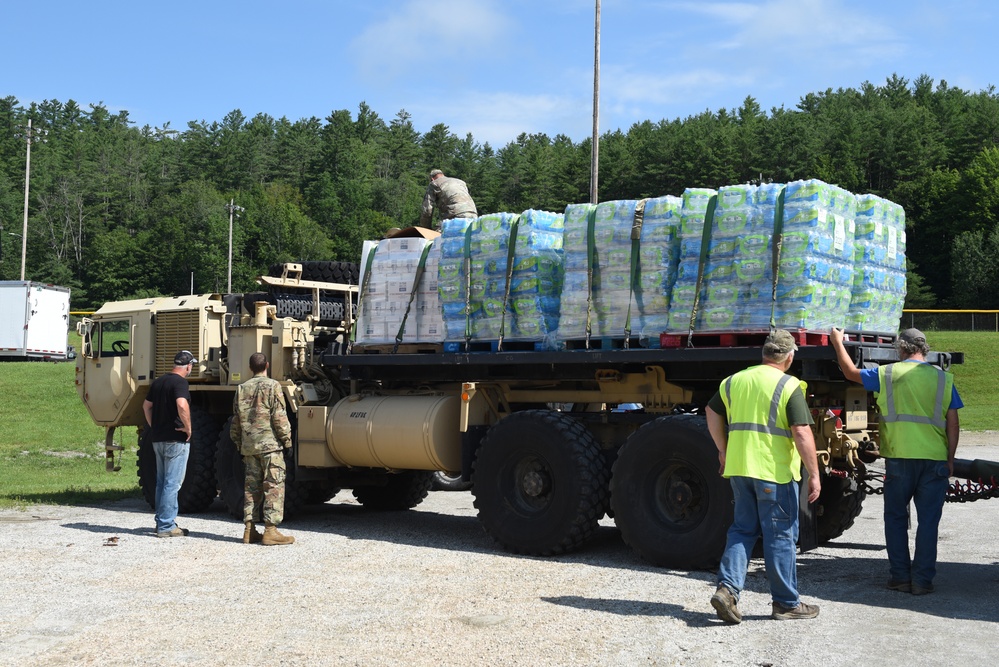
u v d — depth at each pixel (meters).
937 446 6.89
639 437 8.25
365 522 11.12
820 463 7.84
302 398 10.93
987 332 42.66
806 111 150.38
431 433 9.59
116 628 6.02
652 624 6.03
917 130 123.00
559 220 9.15
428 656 5.38
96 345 13.02
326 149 166.62
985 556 8.45
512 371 9.34
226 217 123.19
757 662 5.23
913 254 96.50
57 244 127.12
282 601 6.72
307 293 12.02
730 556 6.09
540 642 5.63
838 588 7.10
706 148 121.00
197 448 11.80
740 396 6.21
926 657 5.29
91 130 182.00
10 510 11.84
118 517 11.27
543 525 8.64
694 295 7.90
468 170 165.62
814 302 7.46
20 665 5.30
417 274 9.81
